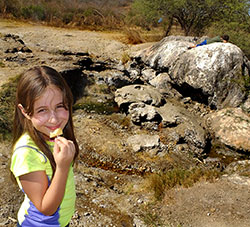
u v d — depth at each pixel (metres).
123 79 9.62
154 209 4.22
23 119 1.61
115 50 13.04
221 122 7.41
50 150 1.60
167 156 6.16
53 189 1.44
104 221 3.85
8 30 14.14
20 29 14.66
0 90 6.93
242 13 12.66
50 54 10.69
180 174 4.99
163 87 9.34
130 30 15.38
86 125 6.84
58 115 1.54
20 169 1.48
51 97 1.50
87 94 8.70
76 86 8.84
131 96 7.89
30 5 17.61
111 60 11.76
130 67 10.97
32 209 1.62
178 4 13.00
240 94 8.09
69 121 1.83
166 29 16.02
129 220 3.98
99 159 5.82
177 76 9.07
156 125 7.01
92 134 6.50
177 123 7.09
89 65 10.26
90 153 5.93
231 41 11.80
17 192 3.96
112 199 4.47
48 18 17.44
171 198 4.41
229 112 7.64
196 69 8.58
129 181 5.25
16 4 17.48
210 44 8.85
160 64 9.81
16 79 7.57
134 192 4.80
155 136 6.61
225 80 8.20
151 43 13.96
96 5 20.83
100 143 6.23
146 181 5.10
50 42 13.06
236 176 4.91
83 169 5.29
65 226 1.76
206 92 8.38
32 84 1.48
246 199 4.23
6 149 5.09
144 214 4.12
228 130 7.09
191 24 14.06
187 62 8.88
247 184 4.61
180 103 8.64
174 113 7.40
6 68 8.53
